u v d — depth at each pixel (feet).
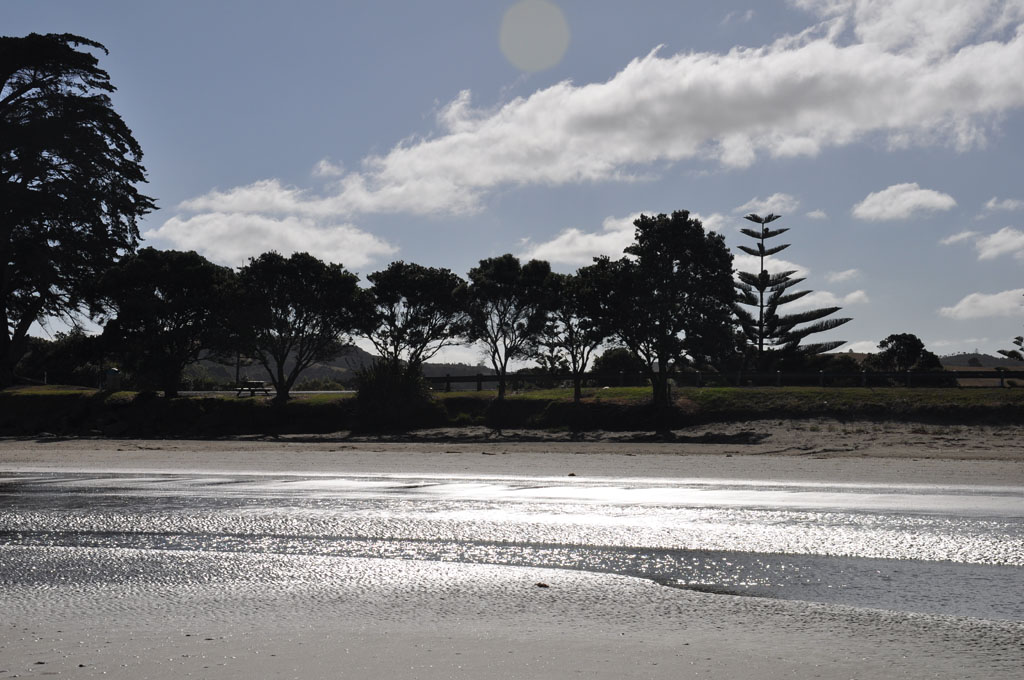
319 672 18.43
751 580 28.02
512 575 28.86
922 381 150.30
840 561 31.09
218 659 19.43
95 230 172.96
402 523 40.24
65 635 21.68
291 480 62.54
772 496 50.93
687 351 135.44
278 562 31.22
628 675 18.21
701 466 72.08
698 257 136.26
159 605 24.95
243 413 148.25
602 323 134.21
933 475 63.16
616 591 26.50
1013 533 36.83
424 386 147.02
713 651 20.06
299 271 156.04
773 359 209.77
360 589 26.91
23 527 39.99
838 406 126.31
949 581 27.76
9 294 177.58
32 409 159.33
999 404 119.55
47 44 170.30
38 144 165.68
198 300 158.30
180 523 40.78
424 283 152.56
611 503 47.73
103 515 43.68
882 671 18.48
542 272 153.99
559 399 140.67
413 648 20.38
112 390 165.99
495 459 81.10
